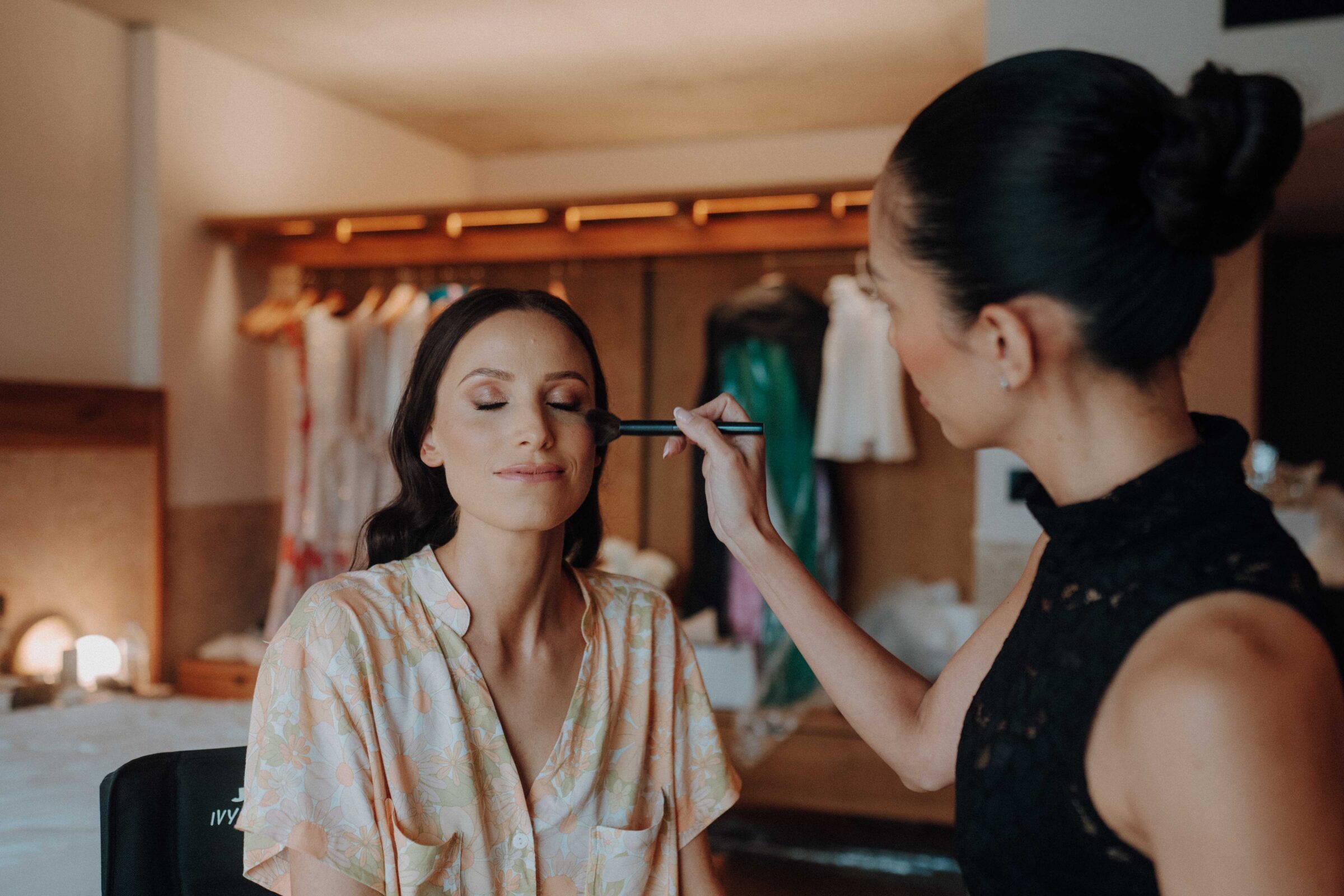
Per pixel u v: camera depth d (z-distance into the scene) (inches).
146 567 152.2
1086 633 25.3
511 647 38.8
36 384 131.6
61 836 72.2
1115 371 26.0
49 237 140.4
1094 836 24.8
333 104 183.6
